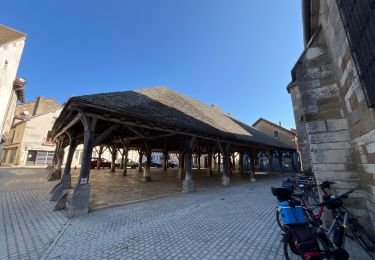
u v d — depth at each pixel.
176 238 3.62
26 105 29.69
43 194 7.40
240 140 11.50
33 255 2.98
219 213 5.29
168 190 8.73
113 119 5.99
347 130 3.58
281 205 2.84
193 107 11.96
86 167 5.32
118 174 15.54
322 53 4.06
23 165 23.00
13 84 15.82
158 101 8.80
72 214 4.84
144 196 7.35
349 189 3.41
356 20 2.23
